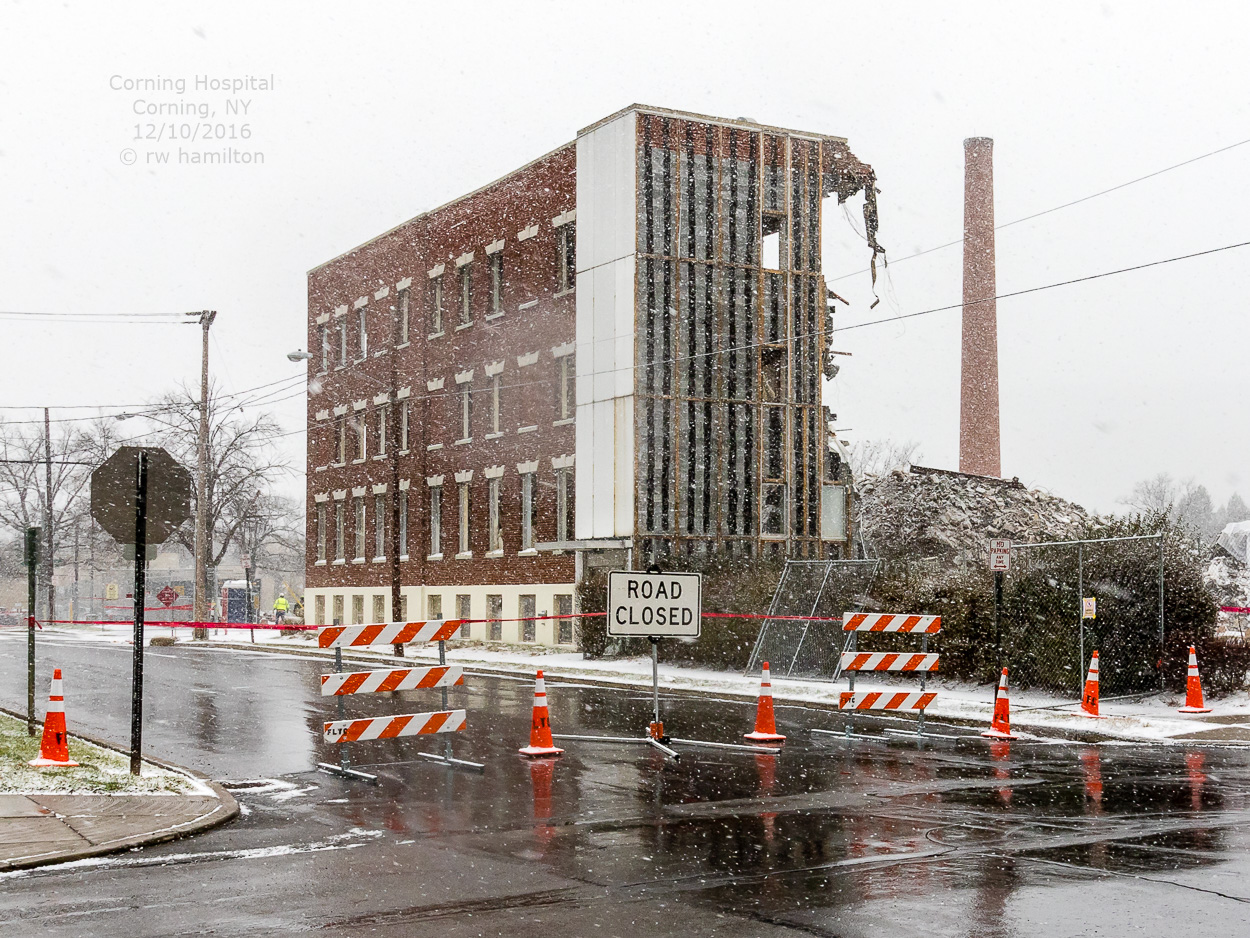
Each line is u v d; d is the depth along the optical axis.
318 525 49.69
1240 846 9.49
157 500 12.97
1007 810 11.19
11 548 73.38
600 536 33.00
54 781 12.08
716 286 33.12
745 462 33.16
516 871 8.78
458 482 40.41
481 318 39.31
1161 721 18.31
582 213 34.25
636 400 31.98
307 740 16.38
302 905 7.82
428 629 14.12
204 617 46.72
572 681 25.89
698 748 15.62
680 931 7.19
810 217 34.47
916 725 18.19
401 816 11.04
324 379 49.03
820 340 34.38
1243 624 28.16
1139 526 22.67
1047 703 20.77
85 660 30.59
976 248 57.78
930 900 7.84
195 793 11.77
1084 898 7.85
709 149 33.34
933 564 26.88
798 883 8.35
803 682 24.70
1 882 8.48
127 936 7.08
